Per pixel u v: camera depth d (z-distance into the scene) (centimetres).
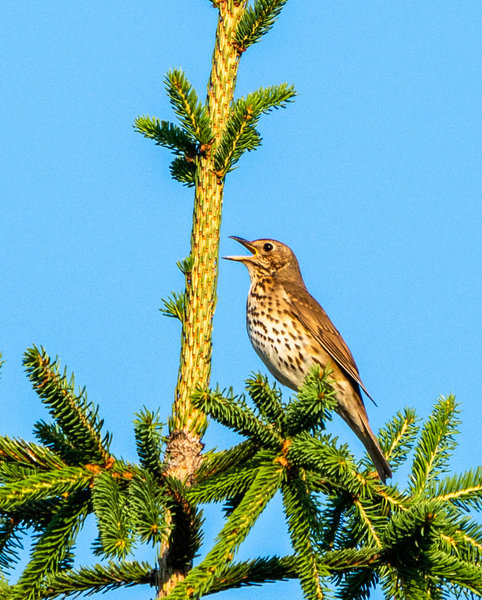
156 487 821
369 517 919
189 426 1007
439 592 898
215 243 1109
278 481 834
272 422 855
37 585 820
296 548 819
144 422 801
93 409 842
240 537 785
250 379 829
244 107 1112
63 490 818
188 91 1128
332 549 998
